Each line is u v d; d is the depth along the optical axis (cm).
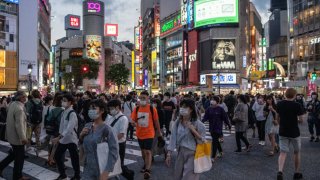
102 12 18100
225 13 7775
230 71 7769
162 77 10500
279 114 736
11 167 912
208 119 991
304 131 1744
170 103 1429
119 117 684
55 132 830
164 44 10569
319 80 3206
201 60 8181
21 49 7056
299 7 5938
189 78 8556
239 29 7825
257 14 10962
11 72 6819
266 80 6644
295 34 6069
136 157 1042
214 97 1002
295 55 6069
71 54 17800
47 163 923
